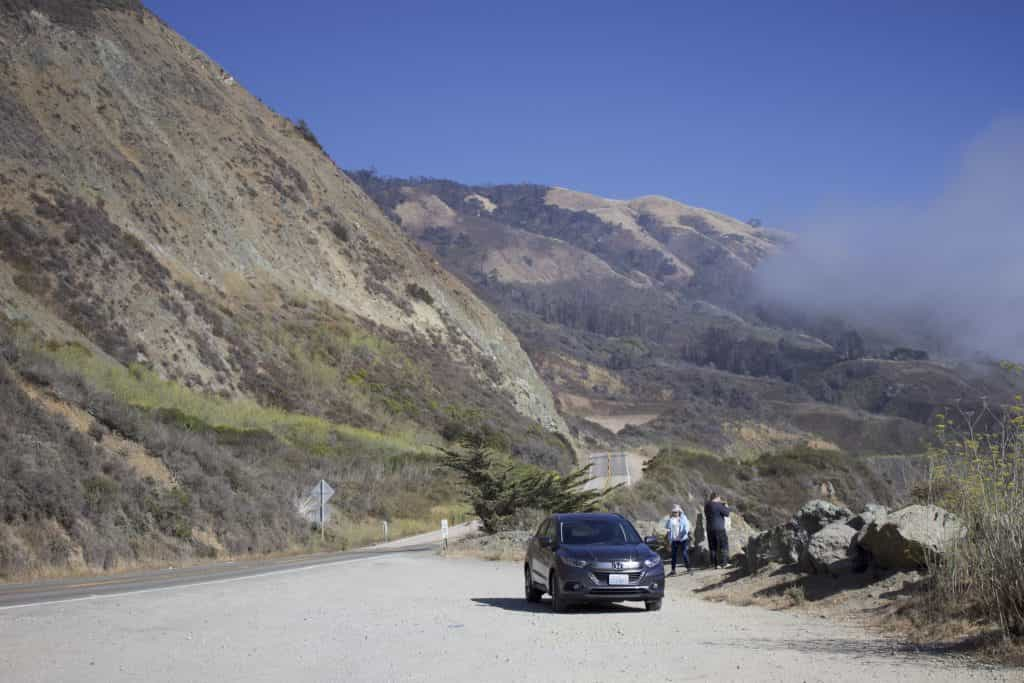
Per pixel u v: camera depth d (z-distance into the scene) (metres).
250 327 69.19
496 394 91.88
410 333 87.88
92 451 33.00
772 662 9.61
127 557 29.94
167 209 71.88
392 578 22.73
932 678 8.44
